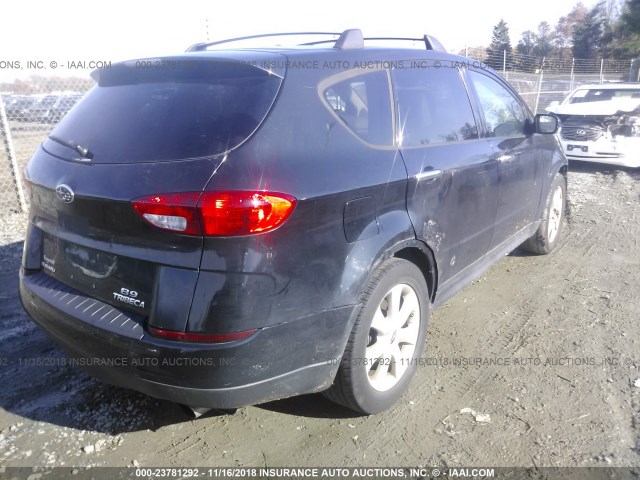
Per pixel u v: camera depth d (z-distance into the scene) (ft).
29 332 12.48
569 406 9.62
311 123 8.03
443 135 10.87
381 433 9.00
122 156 7.67
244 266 6.91
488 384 10.36
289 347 7.54
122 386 8.09
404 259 9.44
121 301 7.68
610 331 12.42
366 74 9.39
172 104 8.02
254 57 8.23
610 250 18.47
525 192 14.43
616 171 32.86
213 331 6.92
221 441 8.80
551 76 66.69
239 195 6.88
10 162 21.18
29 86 24.81
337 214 7.88
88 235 7.93
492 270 16.53
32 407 9.63
